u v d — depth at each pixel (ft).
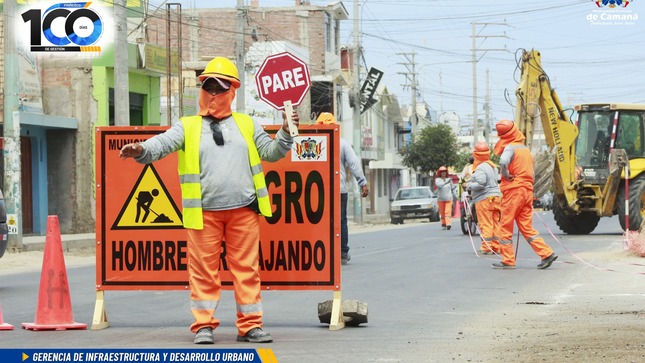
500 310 68.59
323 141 57.06
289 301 74.28
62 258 59.52
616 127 163.43
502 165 100.68
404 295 78.54
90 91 207.51
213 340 51.98
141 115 231.30
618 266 104.32
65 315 59.00
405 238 171.63
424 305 71.77
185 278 58.23
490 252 123.24
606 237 159.53
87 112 207.10
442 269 102.53
